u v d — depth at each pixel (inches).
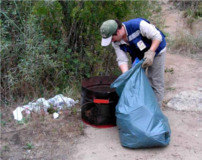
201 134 143.9
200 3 402.0
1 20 176.4
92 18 177.3
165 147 132.1
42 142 135.5
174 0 467.5
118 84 136.6
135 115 126.6
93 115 147.8
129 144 127.7
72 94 177.6
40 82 174.6
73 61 185.0
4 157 124.3
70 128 146.6
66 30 186.7
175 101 177.8
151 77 148.6
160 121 128.0
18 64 168.6
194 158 125.2
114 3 176.2
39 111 155.4
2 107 163.9
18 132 141.9
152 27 131.1
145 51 138.9
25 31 172.4
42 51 169.2
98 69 188.4
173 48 285.7
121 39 137.3
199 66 243.1
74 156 126.5
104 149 131.0
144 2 207.5
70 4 178.1
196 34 308.0
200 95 182.7
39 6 166.7
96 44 185.8
